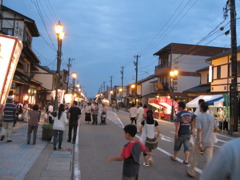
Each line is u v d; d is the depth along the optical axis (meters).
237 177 1.54
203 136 6.03
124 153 4.13
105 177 6.29
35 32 28.06
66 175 6.21
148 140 7.38
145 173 6.68
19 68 24.31
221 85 25.91
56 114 9.55
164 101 31.67
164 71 43.72
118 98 85.69
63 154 8.67
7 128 10.47
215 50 43.38
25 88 26.25
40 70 42.31
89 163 7.71
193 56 42.66
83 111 46.81
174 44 42.38
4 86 3.30
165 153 9.41
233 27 18.22
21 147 9.38
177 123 7.70
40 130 15.14
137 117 14.91
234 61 18.27
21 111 19.95
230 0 18.23
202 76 33.72
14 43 3.39
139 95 60.25
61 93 17.80
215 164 1.67
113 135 14.45
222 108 21.67
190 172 6.39
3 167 6.59
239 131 18.84
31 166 6.83
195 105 20.78
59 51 14.06
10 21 23.61
